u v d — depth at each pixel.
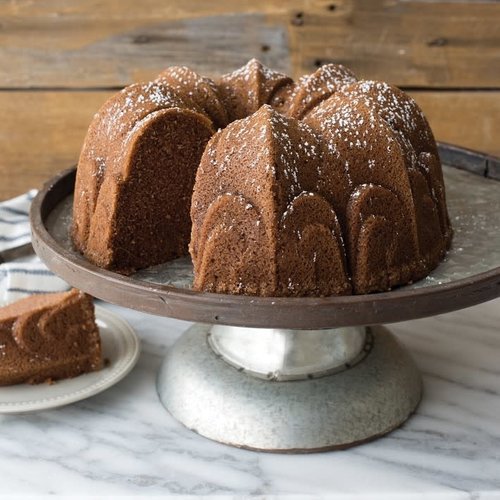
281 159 0.81
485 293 0.80
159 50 1.33
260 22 1.31
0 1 1.31
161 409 0.91
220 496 0.83
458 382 0.94
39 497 0.83
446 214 0.91
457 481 0.84
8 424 0.90
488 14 1.30
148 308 0.80
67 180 0.98
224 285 0.82
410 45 1.32
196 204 0.84
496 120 1.34
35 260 1.06
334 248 0.82
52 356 0.91
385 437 0.88
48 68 1.34
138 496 0.83
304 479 0.84
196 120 0.89
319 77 0.94
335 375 0.89
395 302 0.78
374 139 0.85
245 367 0.90
